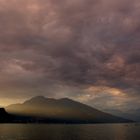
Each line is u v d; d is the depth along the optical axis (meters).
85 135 198.75
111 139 169.12
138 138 179.00
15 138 167.75
